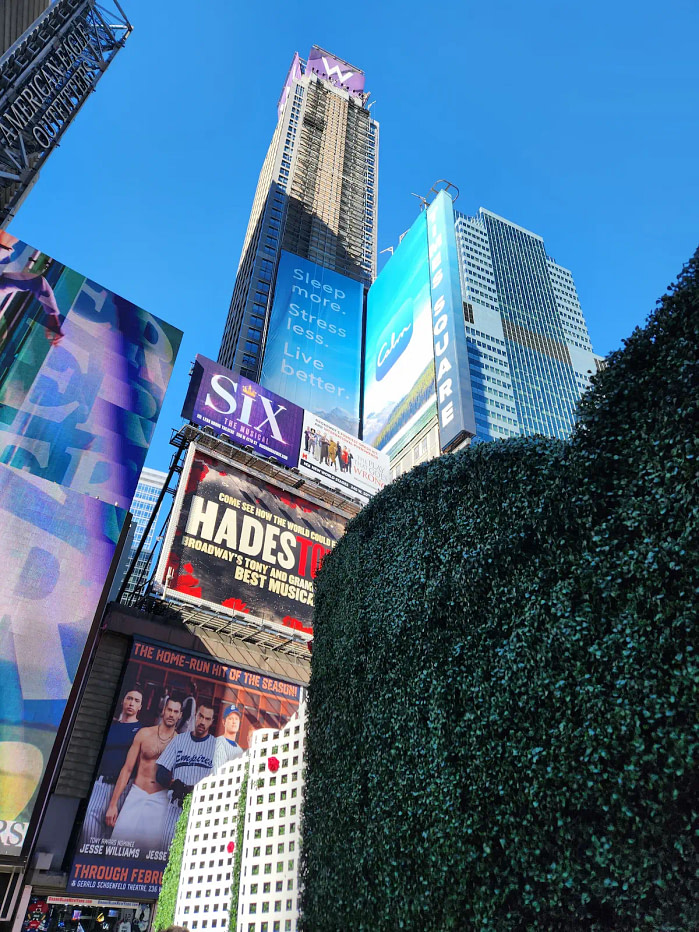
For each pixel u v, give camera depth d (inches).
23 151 1870.1
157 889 1187.9
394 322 4525.1
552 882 342.0
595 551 395.9
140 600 1717.5
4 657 1181.7
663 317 396.5
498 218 7864.2
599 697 353.7
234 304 4963.1
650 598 347.6
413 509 613.0
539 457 482.0
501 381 5920.3
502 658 432.1
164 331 2087.8
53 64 1982.0
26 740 1135.6
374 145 6628.9
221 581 1727.4
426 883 416.2
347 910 484.4
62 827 1196.5
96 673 1423.5
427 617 528.4
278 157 5693.9
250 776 1344.7
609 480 410.0
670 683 322.3
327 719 633.6
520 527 468.1
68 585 1331.2
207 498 1857.8
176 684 1503.4
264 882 1100.5
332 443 2519.7
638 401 404.8
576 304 7564.0
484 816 396.8
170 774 1350.9
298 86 6481.3
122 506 1653.5
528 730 391.2
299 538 1999.3
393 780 486.9
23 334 1705.2
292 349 4274.1
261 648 1802.4
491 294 6791.3
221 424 2159.2
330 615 710.5
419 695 497.0
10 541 1295.5
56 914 1258.6
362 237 5728.3
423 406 3722.9
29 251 1838.1
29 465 1530.5
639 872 307.7
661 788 309.0
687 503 342.0
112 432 1750.7
